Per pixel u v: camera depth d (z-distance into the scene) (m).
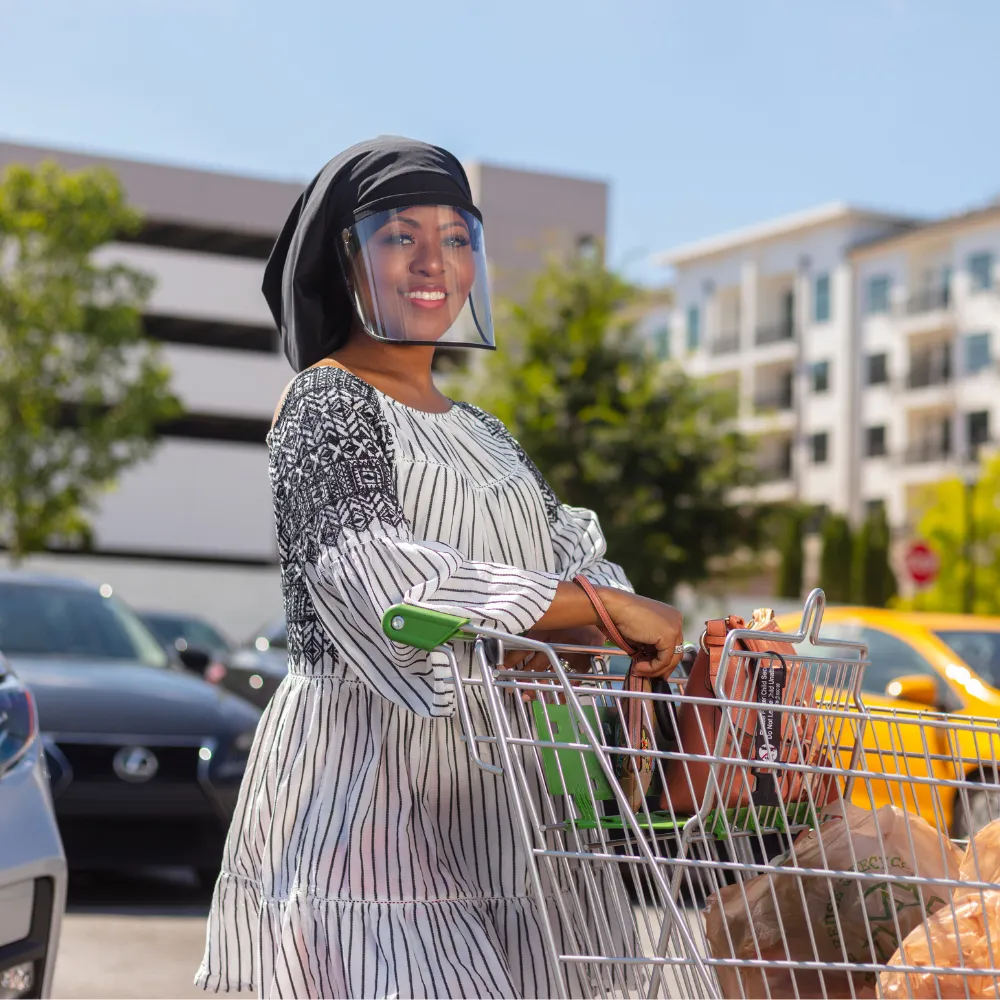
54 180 32.75
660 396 22.34
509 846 2.10
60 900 3.51
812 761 2.02
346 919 1.99
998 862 2.03
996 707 7.80
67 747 6.36
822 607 1.99
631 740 1.96
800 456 57.19
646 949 2.04
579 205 45.81
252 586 37.81
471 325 2.18
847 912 2.01
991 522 41.53
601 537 2.33
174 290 48.78
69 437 34.09
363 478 2.02
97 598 7.80
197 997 4.86
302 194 2.26
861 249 55.66
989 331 51.81
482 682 1.93
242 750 6.59
